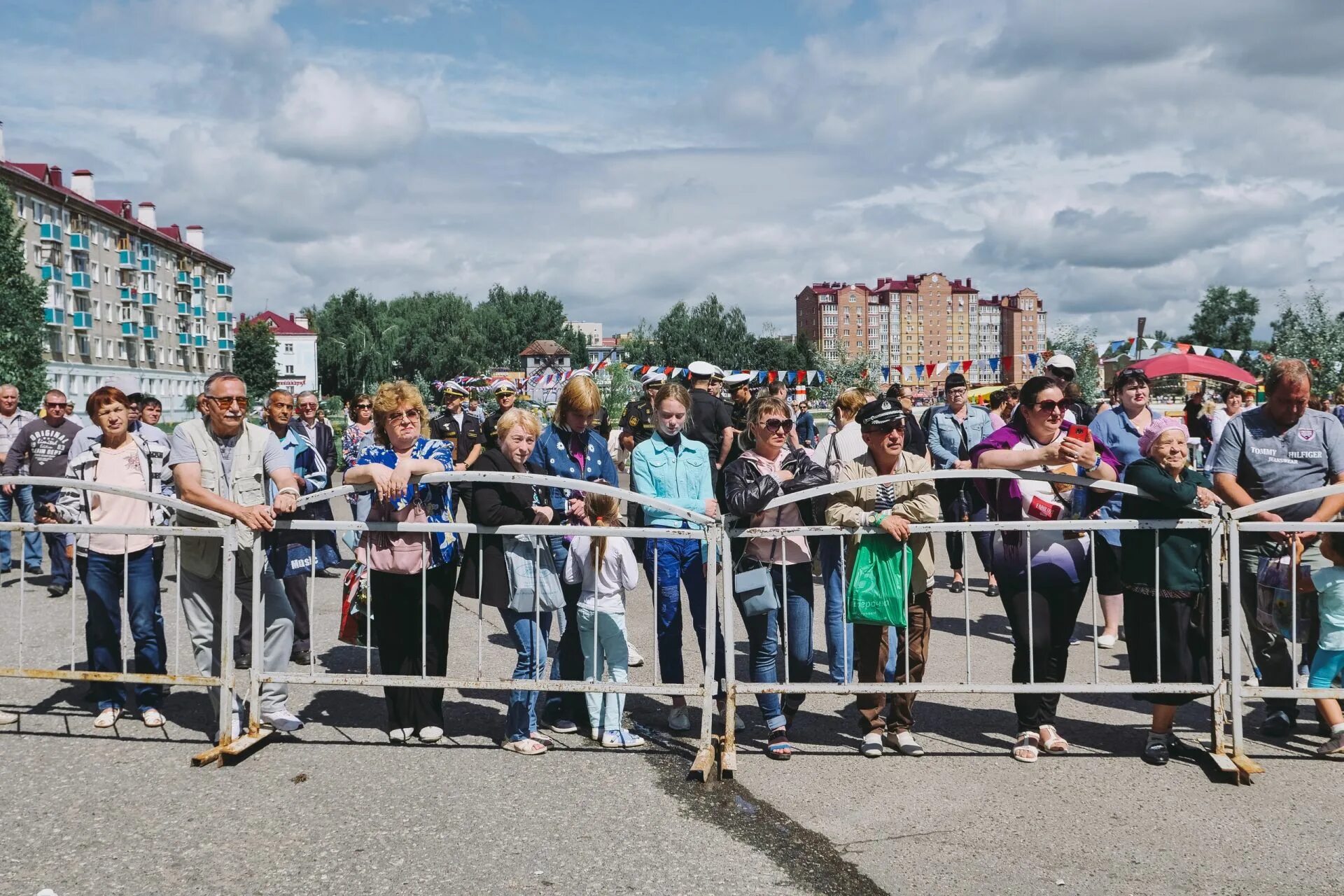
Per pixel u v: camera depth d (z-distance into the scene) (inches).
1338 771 175.3
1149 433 178.9
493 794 165.2
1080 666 252.2
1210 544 176.9
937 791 167.0
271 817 154.9
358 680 184.7
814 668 255.8
